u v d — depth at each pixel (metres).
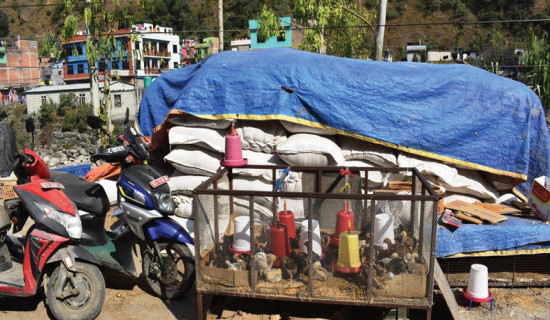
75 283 3.71
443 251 4.30
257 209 4.10
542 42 22.05
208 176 5.33
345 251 3.43
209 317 3.79
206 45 47.97
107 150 4.03
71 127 32.62
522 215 4.74
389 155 5.16
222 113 5.36
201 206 3.58
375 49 10.60
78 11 10.27
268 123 5.38
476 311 4.01
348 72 5.30
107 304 4.16
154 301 4.22
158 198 3.90
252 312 3.77
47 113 33.84
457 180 5.12
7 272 3.97
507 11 82.06
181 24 80.19
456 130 5.11
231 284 3.51
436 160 5.21
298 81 5.28
